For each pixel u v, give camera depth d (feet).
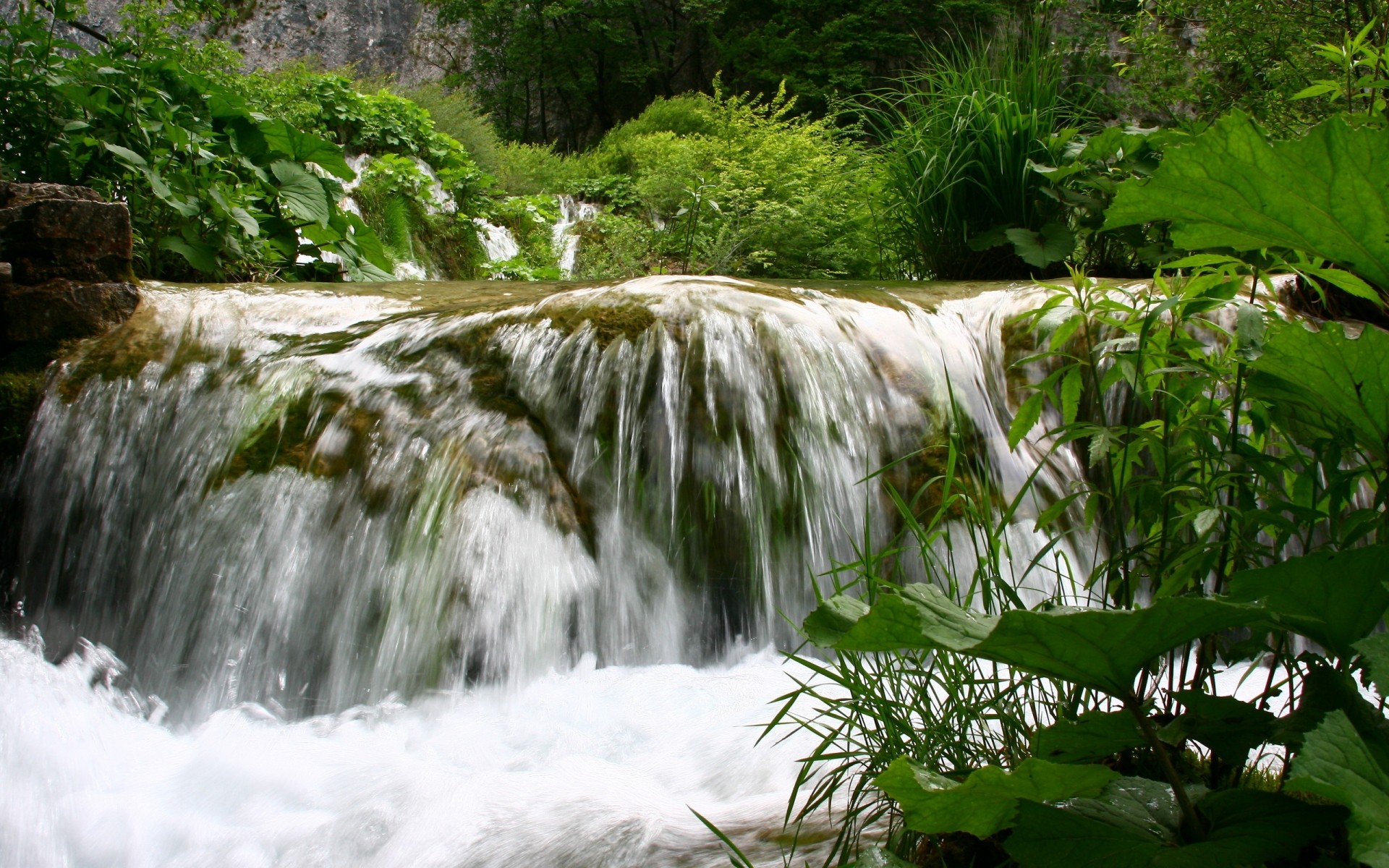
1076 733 3.64
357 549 10.00
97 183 16.78
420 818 6.63
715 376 10.78
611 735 8.09
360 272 21.34
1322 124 3.47
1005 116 19.94
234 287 14.48
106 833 7.14
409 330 11.83
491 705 8.90
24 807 7.48
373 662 9.44
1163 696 4.78
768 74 69.21
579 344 11.05
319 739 8.51
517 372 11.12
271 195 19.47
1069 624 2.98
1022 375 12.26
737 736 7.57
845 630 3.48
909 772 3.12
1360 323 11.77
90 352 12.37
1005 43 22.62
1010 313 12.90
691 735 7.83
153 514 10.96
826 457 10.80
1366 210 3.59
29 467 11.74
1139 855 3.12
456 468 10.21
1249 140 3.64
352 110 36.14
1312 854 3.55
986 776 3.07
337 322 12.73
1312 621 3.30
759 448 10.62
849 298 12.32
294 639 9.80
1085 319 5.52
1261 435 5.14
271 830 6.89
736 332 11.05
